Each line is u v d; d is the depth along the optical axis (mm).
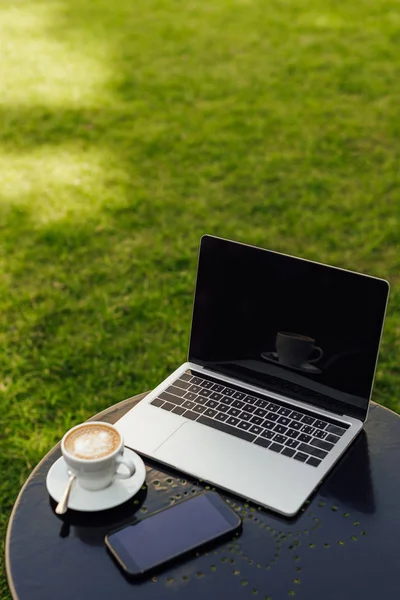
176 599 1444
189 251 4414
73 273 4215
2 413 3248
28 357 3598
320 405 1933
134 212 4836
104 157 5477
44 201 4926
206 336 2078
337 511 1646
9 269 4242
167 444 1811
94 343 3672
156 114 6129
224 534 1566
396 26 7930
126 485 1669
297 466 1742
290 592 1460
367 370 1850
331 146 5621
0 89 6574
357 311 1844
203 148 5617
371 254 4430
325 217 4777
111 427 1720
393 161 5410
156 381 3445
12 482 2900
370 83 6617
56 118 6055
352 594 1458
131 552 1517
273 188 5105
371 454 1811
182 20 8164
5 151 5559
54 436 3125
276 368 1981
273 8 8500
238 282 2004
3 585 2486
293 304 1932
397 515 1636
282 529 1600
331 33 7758
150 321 3861
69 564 1520
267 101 6328
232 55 7242
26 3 8703
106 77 6789
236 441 1821
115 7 8570
